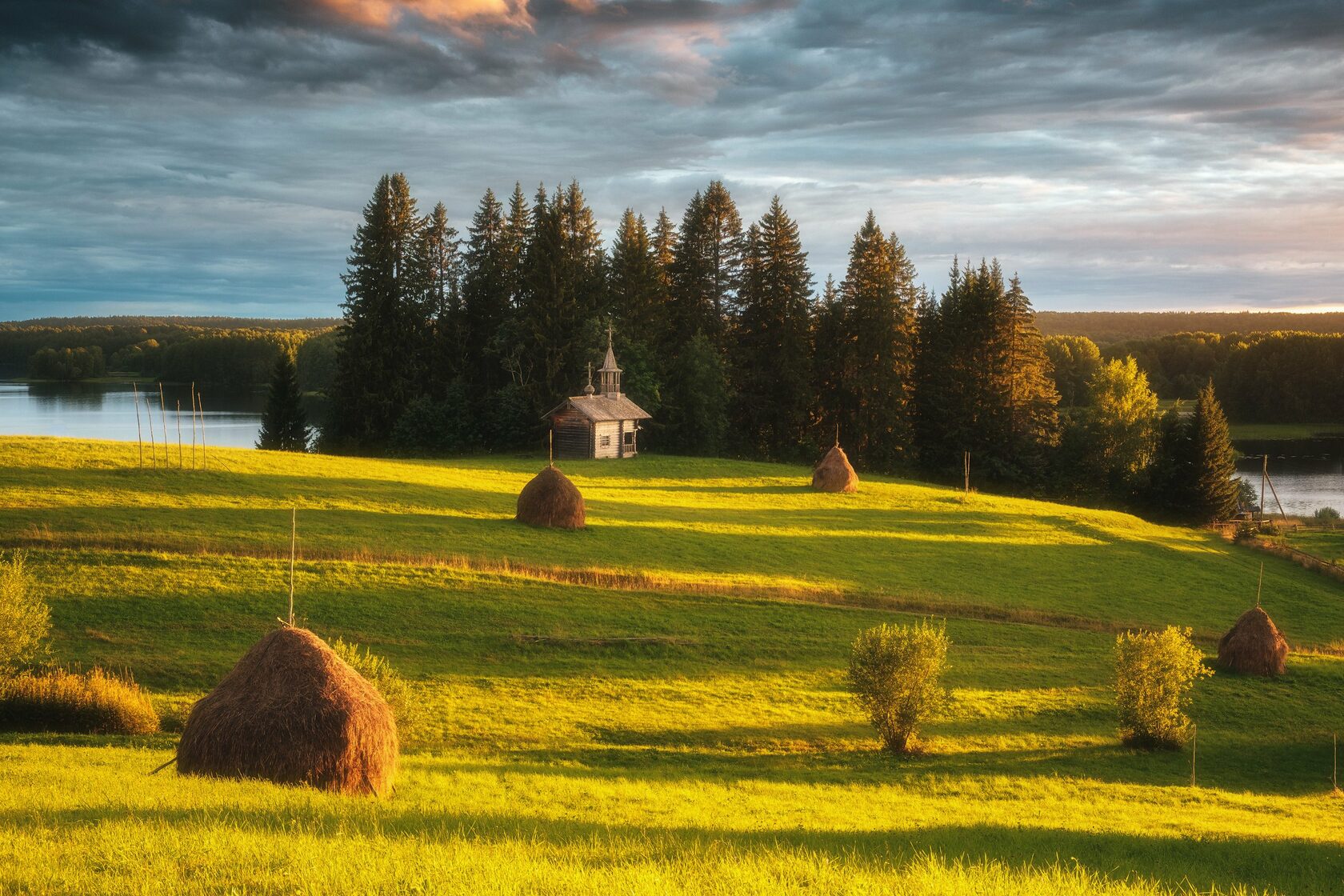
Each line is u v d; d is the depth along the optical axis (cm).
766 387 10338
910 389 10244
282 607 3466
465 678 3105
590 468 7844
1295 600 5238
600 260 10538
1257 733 3247
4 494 4366
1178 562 5875
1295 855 1819
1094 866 1612
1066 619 4344
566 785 2119
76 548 3744
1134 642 3067
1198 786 2683
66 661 2917
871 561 5088
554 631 3534
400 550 4181
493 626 3531
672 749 2688
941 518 6538
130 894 877
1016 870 1437
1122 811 2300
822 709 3120
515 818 1602
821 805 2112
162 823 1194
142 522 4156
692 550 4859
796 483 7712
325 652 1888
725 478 7762
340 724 1792
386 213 9644
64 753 2042
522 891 945
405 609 3584
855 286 10325
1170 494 9094
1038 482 9688
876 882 1102
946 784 2500
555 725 2795
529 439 9650
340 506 4972
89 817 1247
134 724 2503
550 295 9856
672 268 10731
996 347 9894
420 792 1888
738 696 3166
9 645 2533
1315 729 3297
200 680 2909
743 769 2550
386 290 9662
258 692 1820
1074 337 19338
